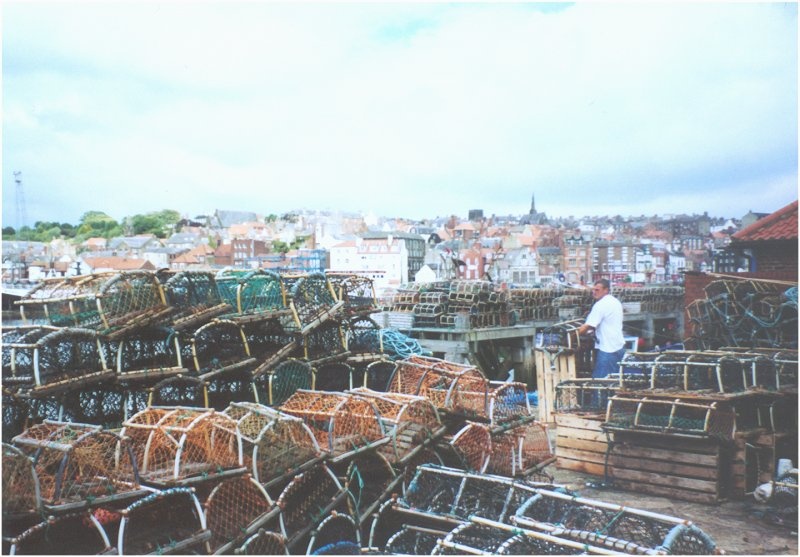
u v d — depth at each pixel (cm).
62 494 452
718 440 658
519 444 673
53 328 632
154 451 533
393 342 1078
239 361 721
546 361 1004
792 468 649
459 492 530
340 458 554
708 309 1058
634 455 716
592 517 498
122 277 671
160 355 721
